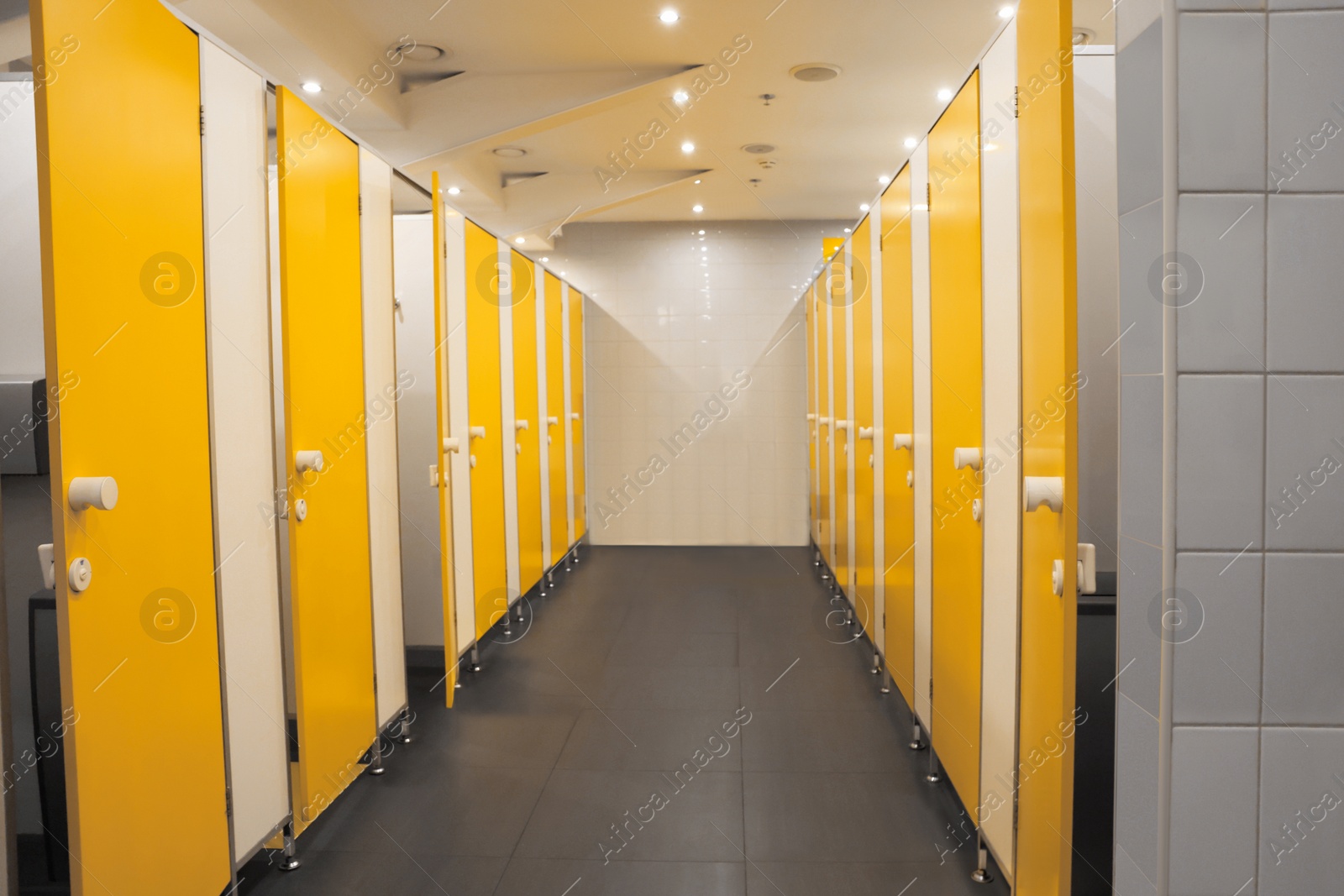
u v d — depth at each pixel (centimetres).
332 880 225
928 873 226
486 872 229
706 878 225
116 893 162
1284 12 104
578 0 346
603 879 225
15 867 162
